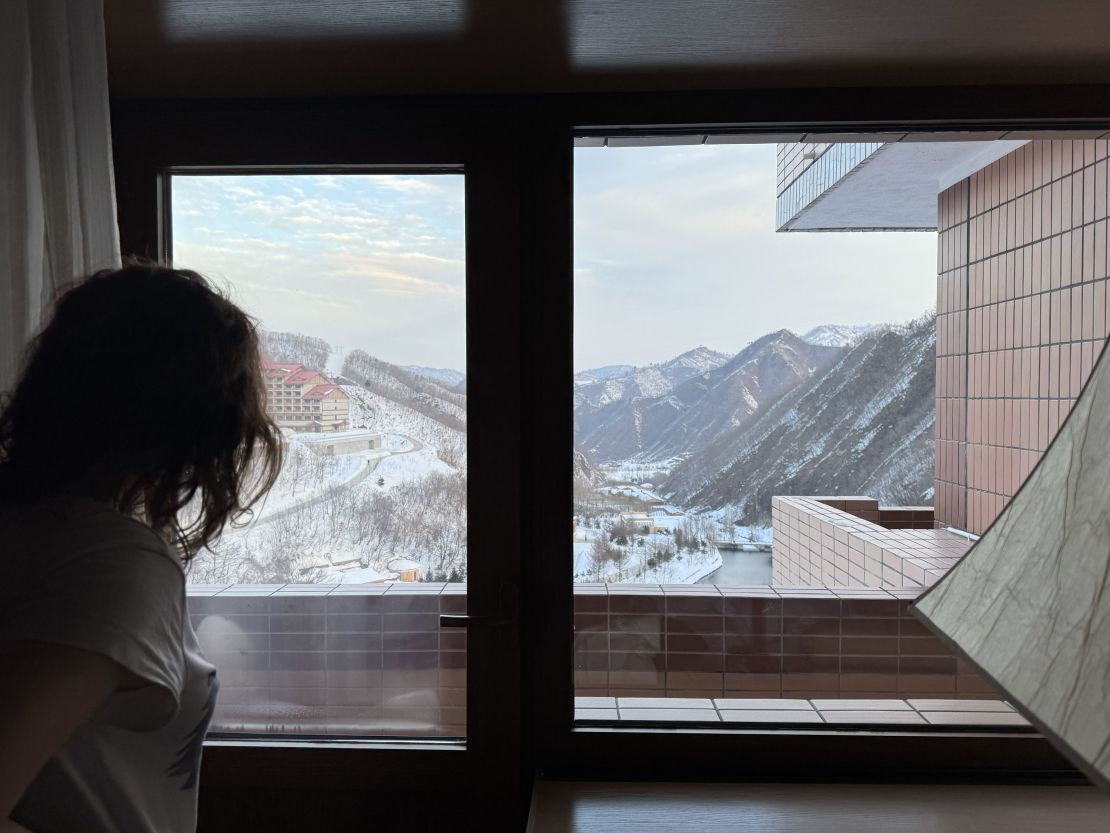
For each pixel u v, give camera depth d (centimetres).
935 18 106
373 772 135
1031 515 47
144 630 56
